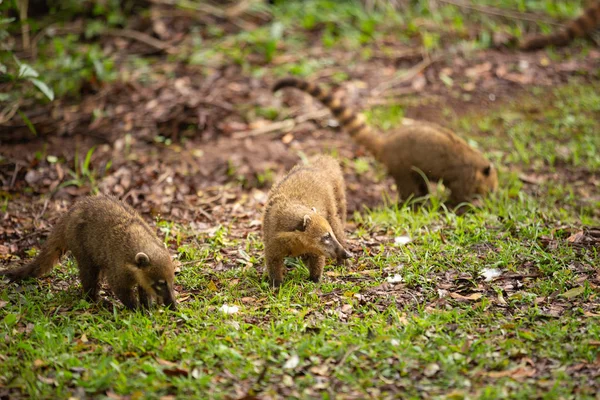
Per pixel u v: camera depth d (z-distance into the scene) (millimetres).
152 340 7984
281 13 20344
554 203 12812
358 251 10500
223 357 7605
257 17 20125
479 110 16453
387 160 13023
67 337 8172
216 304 9102
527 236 10469
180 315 8594
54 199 12914
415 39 19609
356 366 7387
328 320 8352
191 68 17625
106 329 8461
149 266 8656
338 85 17312
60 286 9781
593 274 9219
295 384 7176
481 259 9812
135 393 6914
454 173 12617
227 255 10617
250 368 7406
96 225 9055
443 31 19953
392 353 7535
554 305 8562
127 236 8844
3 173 13562
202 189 13312
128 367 7492
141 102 16109
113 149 14555
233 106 16156
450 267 9680
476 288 9086
